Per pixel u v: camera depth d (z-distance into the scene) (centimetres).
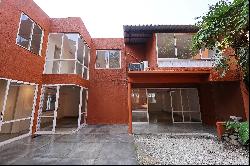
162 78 876
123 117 1227
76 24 1030
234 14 664
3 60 660
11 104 896
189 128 987
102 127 1066
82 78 1083
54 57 1170
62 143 683
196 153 561
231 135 674
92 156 520
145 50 1366
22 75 770
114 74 1288
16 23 738
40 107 924
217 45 749
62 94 1628
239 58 689
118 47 1339
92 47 1326
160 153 564
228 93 892
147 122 1219
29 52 828
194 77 872
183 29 1002
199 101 1230
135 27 1019
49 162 468
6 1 684
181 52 1240
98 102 1244
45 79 945
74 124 1166
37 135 835
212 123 1061
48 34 1002
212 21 705
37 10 887
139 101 1281
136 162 470
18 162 467
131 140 730
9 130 871
